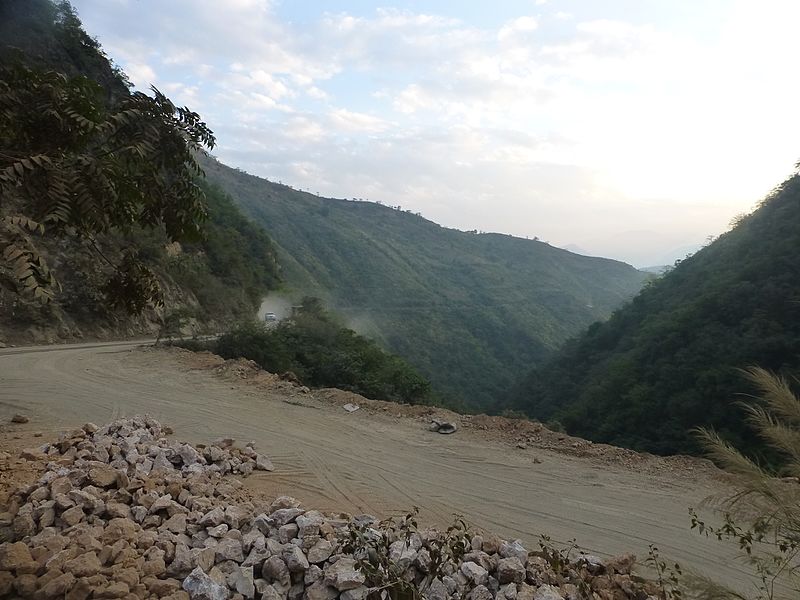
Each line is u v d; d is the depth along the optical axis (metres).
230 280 46.75
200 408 10.05
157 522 4.20
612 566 4.32
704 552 5.10
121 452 6.05
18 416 8.54
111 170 3.37
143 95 3.76
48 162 3.04
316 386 19.42
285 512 4.41
